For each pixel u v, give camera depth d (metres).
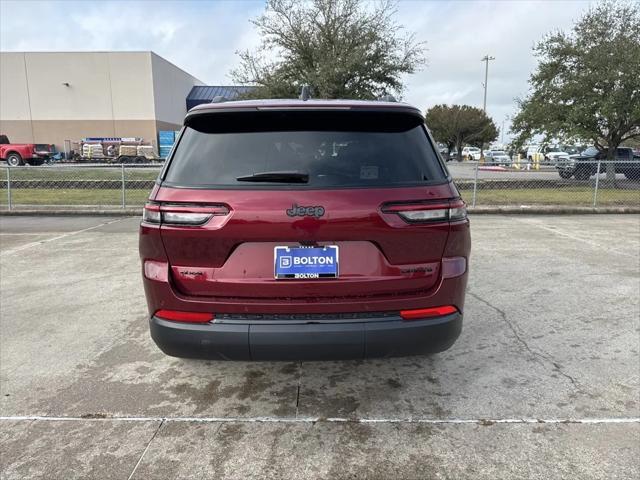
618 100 14.73
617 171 14.75
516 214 10.85
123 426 2.59
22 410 2.74
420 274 2.43
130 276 5.54
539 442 2.42
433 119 59.16
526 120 16.42
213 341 2.38
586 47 15.34
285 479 2.18
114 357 3.44
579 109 15.02
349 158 2.45
